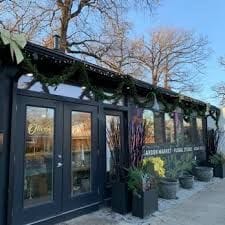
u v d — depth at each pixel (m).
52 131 5.85
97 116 6.93
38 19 13.48
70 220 5.88
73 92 6.38
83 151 6.50
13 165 5.00
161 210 6.68
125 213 6.28
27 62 4.99
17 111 5.20
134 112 8.20
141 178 6.23
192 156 11.48
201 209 6.79
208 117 13.59
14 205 5.00
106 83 7.39
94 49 15.88
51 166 5.77
